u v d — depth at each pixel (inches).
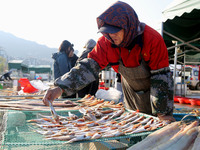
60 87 60.7
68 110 68.4
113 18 59.0
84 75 64.9
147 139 38.6
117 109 71.1
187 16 187.9
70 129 46.5
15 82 278.2
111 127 48.3
